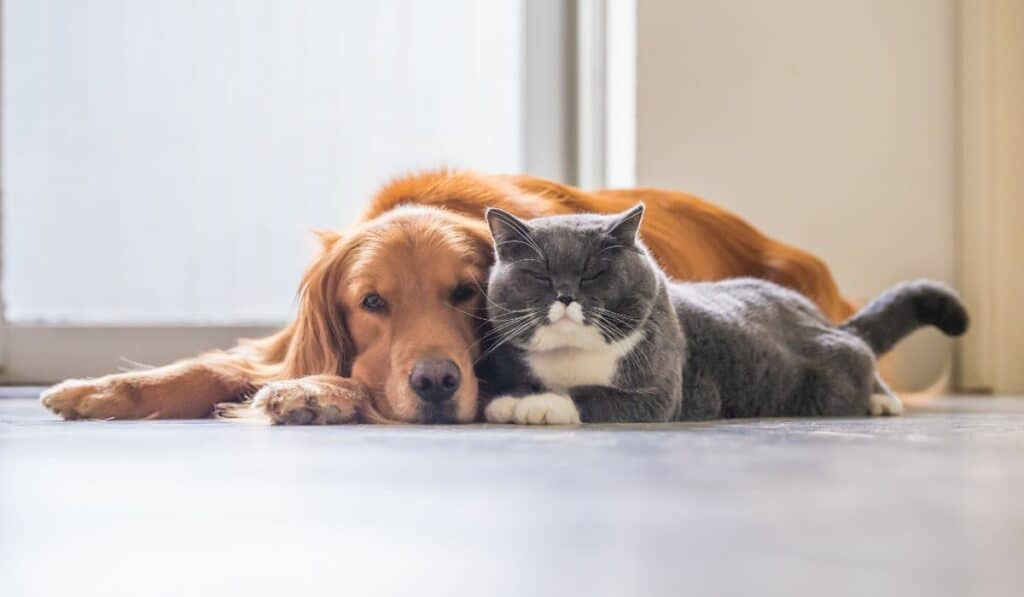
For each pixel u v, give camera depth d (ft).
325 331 7.04
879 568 2.44
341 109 12.80
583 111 13.84
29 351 12.16
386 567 2.50
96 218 12.17
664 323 6.61
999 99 13.14
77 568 2.51
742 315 7.36
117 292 12.25
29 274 12.14
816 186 13.24
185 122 12.28
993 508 3.21
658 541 2.75
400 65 13.08
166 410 6.84
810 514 3.11
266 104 12.51
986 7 13.15
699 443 4.98
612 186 13.76
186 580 2.39
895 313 8.29
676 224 9.21
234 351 7.70
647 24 12.70
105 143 12.12
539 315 6.41
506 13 13.70
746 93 12.98
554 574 2.42
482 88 13.55
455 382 6.32
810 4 13.14
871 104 13.37
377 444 4.92
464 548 2.68
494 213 6.62
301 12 12.59
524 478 3.80
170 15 12.17
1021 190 13.14
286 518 3.08
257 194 12.53
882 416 7.48
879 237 13.43
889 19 13.38
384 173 12.98
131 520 3.05
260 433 5.55
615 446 4.83
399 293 6.74
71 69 12.02
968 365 13.29
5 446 4.86
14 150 12.02
